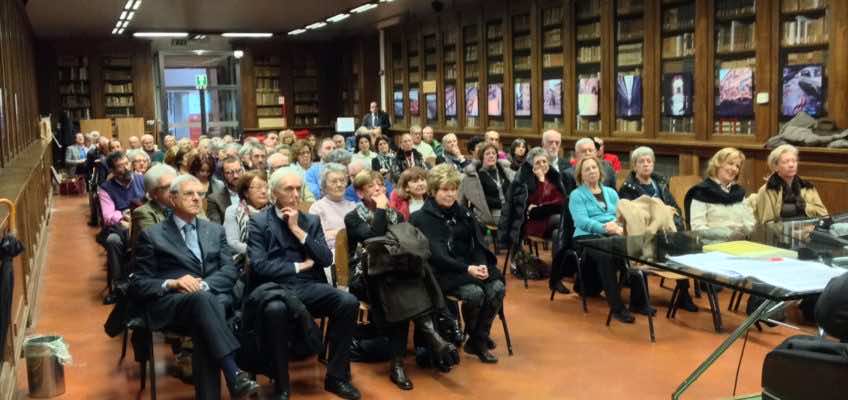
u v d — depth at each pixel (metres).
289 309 3.63
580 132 9.95
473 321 4.23
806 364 2.23
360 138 8.60
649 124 8.73
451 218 4.31
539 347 4.49
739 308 5.20
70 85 17.03
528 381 3.95
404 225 3.97
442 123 13.48
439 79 13.39
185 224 3.82
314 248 3.89
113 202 5.92
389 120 15.25
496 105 11.78
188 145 6.25
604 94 9.43
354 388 3.77
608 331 4.77
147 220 4.53
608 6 9.21
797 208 5.14
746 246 3.04
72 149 14.03
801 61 6.86
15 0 9.88
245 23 14.98
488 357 4.25
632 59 9.02
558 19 10.20
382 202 4.23
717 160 5.18
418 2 12.53
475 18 12.11
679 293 5.05
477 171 6.67
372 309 3.89
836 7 6.47
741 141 7.51
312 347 3.65
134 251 4.02
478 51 12.12
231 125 18.45
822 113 6.70
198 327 3.38
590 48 9.70
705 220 5.16
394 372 3.95
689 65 8.14
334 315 3.78
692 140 8.09
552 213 5.98
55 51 16.75
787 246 3.07
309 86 19.12
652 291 5.71
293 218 3.90
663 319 5.00
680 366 4.11
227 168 5.30
